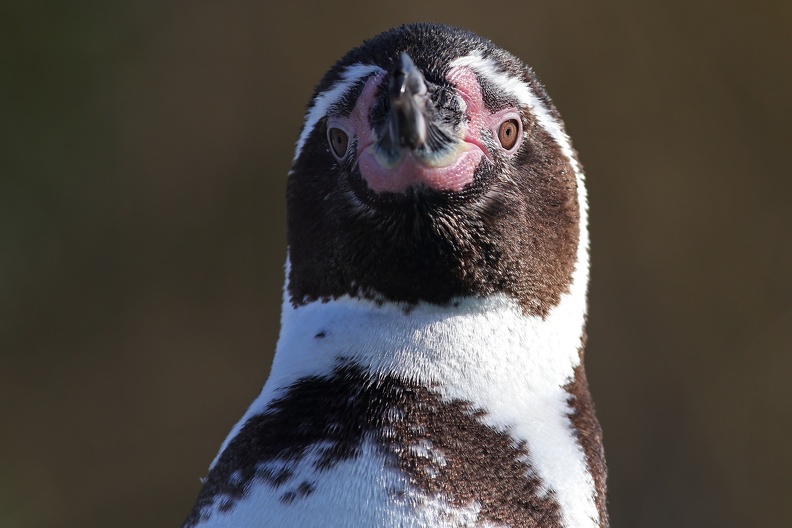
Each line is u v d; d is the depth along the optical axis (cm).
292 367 773
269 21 2116
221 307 2128
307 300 827
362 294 797
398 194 771
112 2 2158
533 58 2014
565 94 2020
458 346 768
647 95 2019
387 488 679
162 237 2155
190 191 2152
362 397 727
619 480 1947
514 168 815
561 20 2009
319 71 2095
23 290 2148
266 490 684
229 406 2098
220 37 2136
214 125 2141
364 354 763
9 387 2127
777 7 1978
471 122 795
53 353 2145
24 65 2155
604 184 2034
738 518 1923
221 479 713
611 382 1997
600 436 809
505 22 2014
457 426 719
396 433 705
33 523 2064
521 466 709
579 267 858
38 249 2153
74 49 2164
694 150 2028
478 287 788
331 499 673
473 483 693
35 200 2159
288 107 2108
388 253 786
